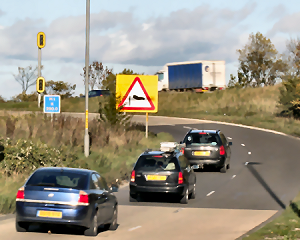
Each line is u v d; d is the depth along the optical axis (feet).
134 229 97.86
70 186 84.74
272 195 147.84
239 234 93.40
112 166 195.62
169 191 128.36
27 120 257.75
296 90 483.92
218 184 170.81
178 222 106.11
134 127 354.33
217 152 193.06
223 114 529.04
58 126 254.68
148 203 133.39
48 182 85.56
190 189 136.87
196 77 588.09
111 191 96.27
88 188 85.76
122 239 87.15
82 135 248.93
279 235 89.56
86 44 209.26
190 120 475.72
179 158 133.49
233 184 170.71
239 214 117.08
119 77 301.02
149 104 302.66
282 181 176.96
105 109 303.27
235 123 447.83
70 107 606.14
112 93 302.04
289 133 364.99
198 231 96.17
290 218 109.09
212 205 130.72
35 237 84.74
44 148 173.06
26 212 82.79
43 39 331.57
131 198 134.82
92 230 85.40
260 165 222.28
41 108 373.61
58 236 86.28
